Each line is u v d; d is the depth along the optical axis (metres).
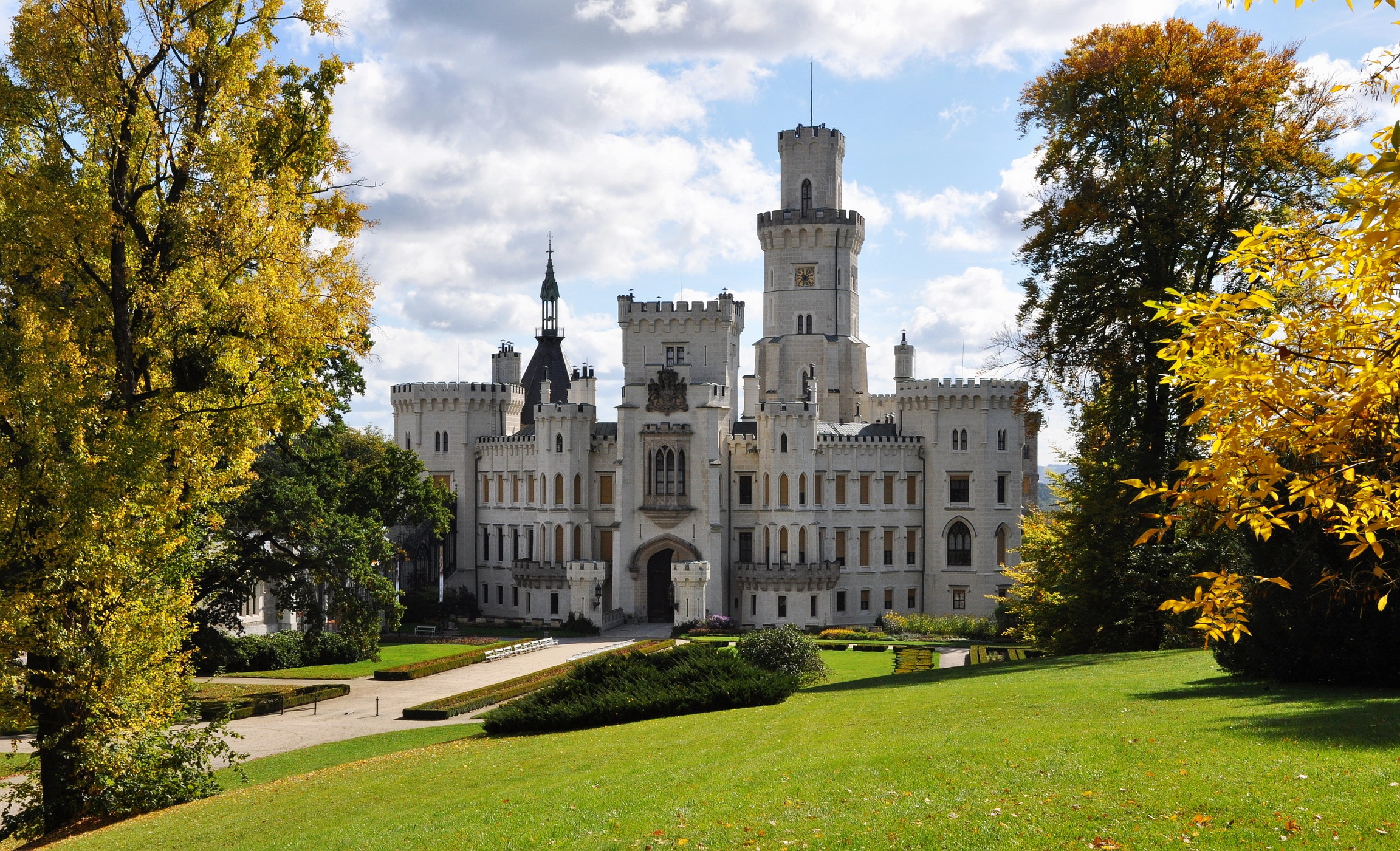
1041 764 22.09
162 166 34.19
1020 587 70.12
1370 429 13.52
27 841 32.84
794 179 130.62
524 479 117.75
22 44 30.64
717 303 113.00
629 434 112.25
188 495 34.22
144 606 33.03
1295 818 16.94
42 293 32.44
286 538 65.75
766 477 110.75
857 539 112.56
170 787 35.03
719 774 25.02
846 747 27.28
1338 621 31.23
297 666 78.00
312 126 37.31
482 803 24.95
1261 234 13.62
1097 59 50.59
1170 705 28.89
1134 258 50.12
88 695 31.80
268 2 35.31
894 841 17.98
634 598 112.19
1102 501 51.81
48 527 29.72
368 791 29.58
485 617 121.62
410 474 81.50
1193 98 48.81
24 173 31.28
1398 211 11.25
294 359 34.97
